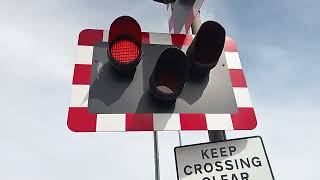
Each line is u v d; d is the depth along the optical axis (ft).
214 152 8.04
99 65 9.20
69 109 8.36
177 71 8.25
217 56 8.70
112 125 8.29
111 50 8.34
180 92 8.25
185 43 10.19
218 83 9.40
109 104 8.57
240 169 7.77
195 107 8.84
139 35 8.42
